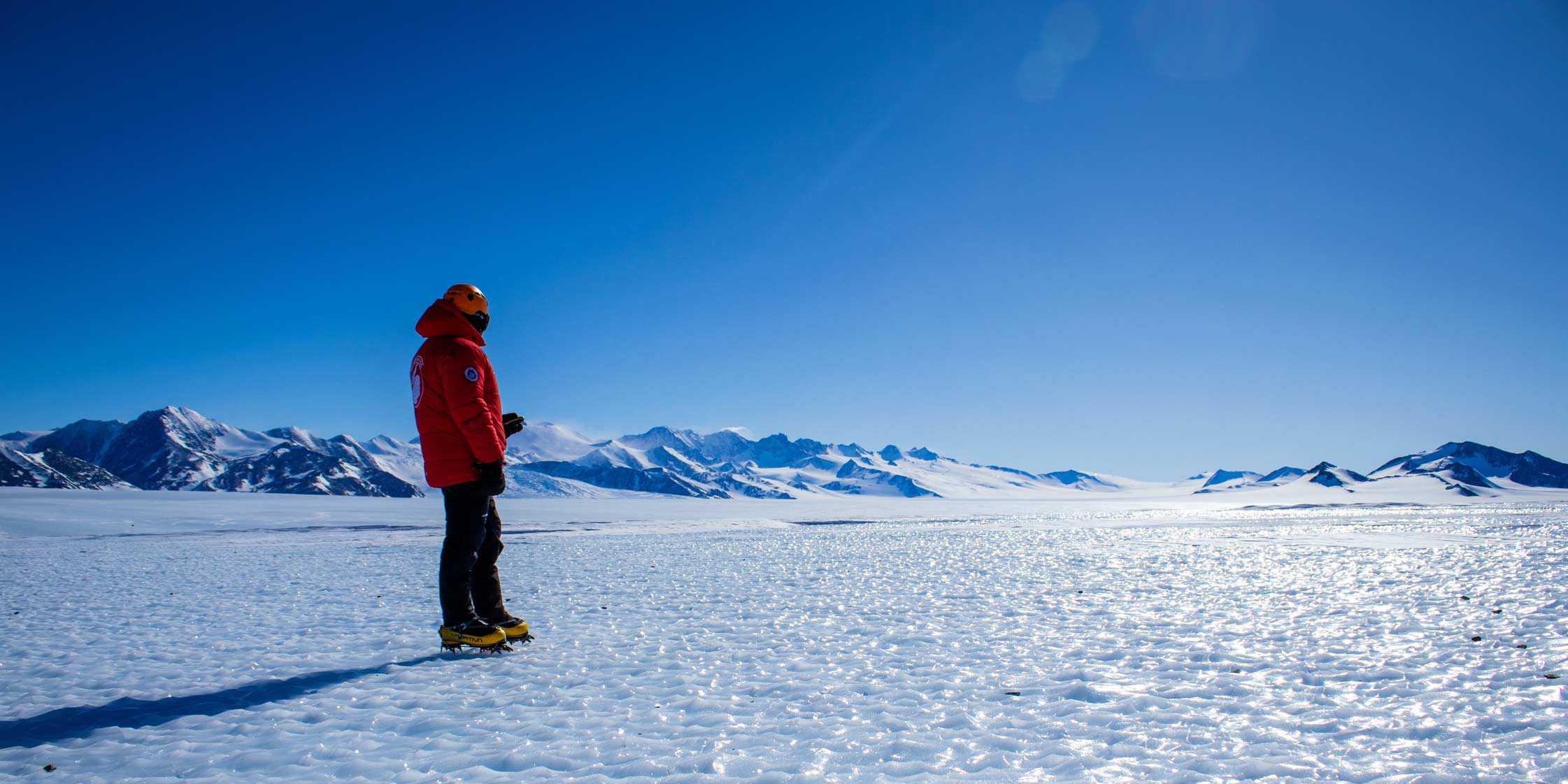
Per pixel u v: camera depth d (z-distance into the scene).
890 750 2.62
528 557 13.09
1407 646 4.37
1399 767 2.38
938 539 18.56
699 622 5.70
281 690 3.64
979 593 7.30
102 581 9.40
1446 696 3.24
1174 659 4.12
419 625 5.71
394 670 4.04
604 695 3.48
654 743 2.74
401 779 2.41
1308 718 2.95
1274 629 5.01
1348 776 2.31
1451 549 12.28
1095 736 2.76
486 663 4.23
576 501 69.81
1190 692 3.38
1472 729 2.77
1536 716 2.89
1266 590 7.21
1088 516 46.38
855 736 2.78
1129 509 71.44
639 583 8.68
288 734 2.93
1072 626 5.29
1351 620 5.36
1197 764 2.44
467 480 4.48
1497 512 42.88
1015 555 12.54
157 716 3.22
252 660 4.41
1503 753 2.51
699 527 30.41
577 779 2.38
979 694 3.39
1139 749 2.60
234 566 11.64
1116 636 4.85
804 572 9.80
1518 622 5.11
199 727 3.05
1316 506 85.25
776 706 3.26
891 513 54.53
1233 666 3.90
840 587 7.96
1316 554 11.83
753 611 6.29
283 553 14.62
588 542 18.38
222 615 6.32
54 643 5.03
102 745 2.83
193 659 4.45
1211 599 6.66
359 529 26.62
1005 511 62.25
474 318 4.67
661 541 18.55
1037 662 4.10
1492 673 3.64
